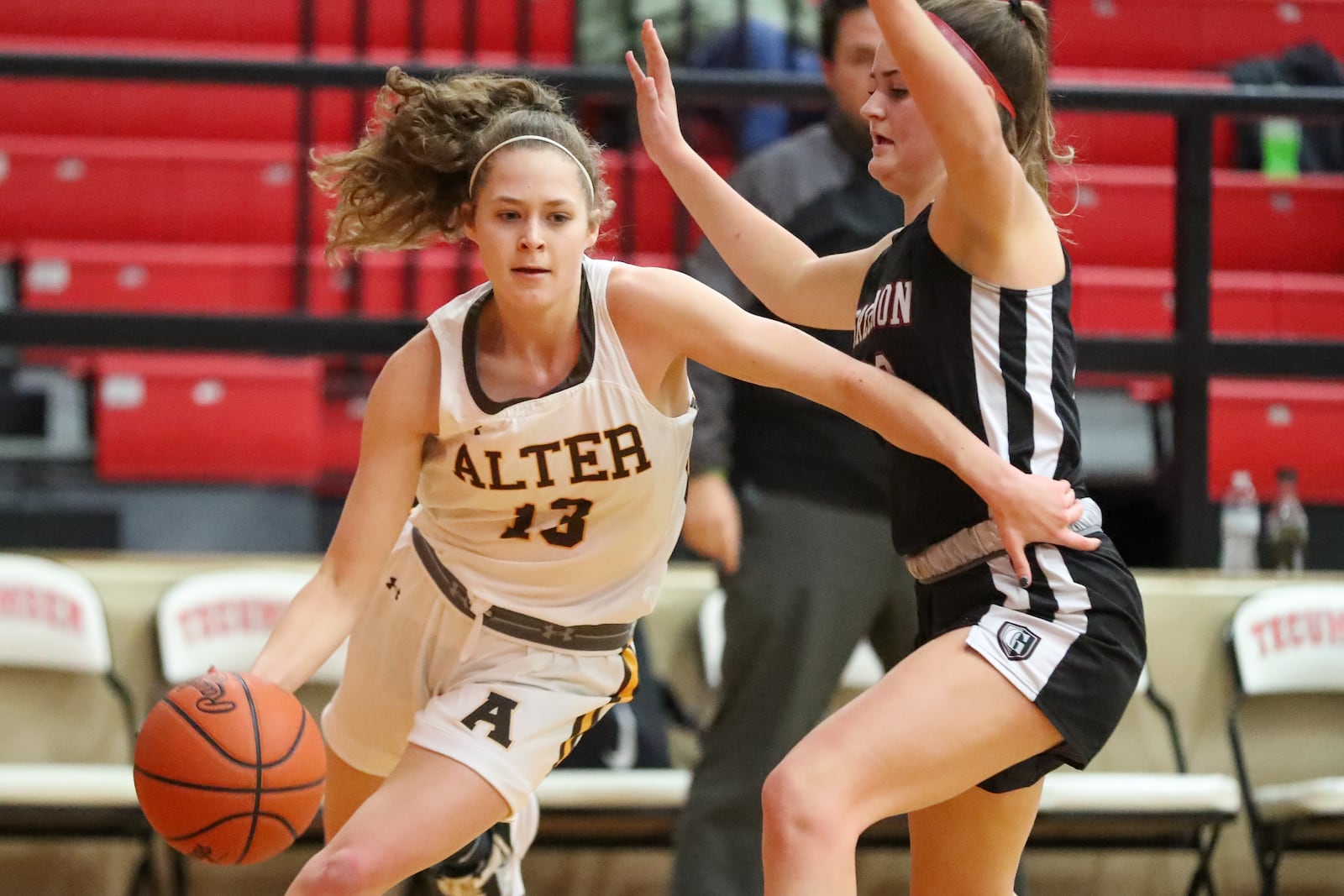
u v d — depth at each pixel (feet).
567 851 48.37
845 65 38.81
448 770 27.02
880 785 24.94
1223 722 50.65
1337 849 48.37
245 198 74.74
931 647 25.98
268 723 25.63
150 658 49.34
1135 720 50.44
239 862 25.82
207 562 51.03
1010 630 25.68
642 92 31.48
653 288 27.12
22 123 77.97
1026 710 25.38
